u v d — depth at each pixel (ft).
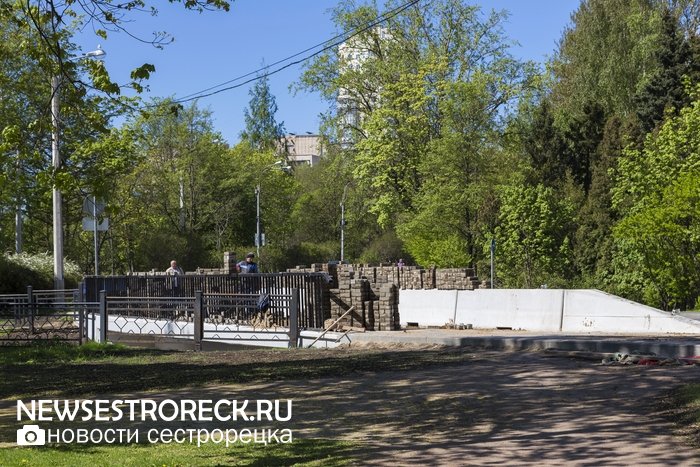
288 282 71.67
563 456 27.53
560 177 201.87
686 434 29.60
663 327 65.41
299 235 276.82
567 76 231.91
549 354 51.44
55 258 111.34
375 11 183.73
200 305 72.18
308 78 188.96
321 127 191.52
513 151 179.73
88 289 102.42
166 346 77.56
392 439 31.24
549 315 72.38
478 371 45.75
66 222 162.20
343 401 39.19
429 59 176.65
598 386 39.29
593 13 211.61
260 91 317.63
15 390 47.55
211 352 65.87
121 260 192.65
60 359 64.90
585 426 31.68
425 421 34.09
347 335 66.39
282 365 53.06
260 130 315.99
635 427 31.07
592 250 167.84
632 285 141.28
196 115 221.25
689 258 115.65
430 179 167.63
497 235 158.10
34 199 138.82
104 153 114.73
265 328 72.33
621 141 175.22
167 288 85.35
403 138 179.22
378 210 182.39
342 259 231.71
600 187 172.86
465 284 91.20
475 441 30.25
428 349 58.85
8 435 34.53
